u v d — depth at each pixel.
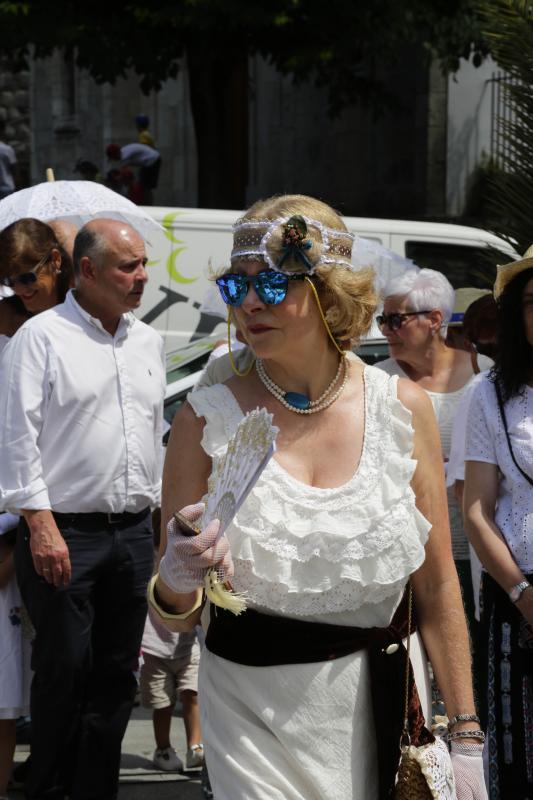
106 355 4.43
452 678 2.64
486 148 17.73
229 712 2.54
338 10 14.03
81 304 4.46
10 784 4.98
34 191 6.07
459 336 5.45
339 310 2.59
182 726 6.03
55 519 4.35
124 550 4.43
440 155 17.58
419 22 14.26
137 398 4.48
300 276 2.54
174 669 5.25
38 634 4.35
